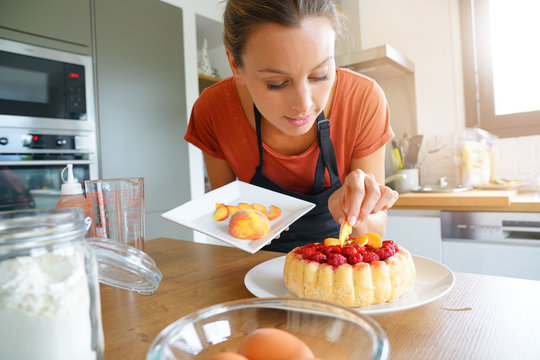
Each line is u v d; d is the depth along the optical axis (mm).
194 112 1244
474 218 1805
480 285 636
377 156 1144
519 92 2227
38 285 345
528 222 1680
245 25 676
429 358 418
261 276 712
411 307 511
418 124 2492
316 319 361
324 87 738
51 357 340
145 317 570
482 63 2287
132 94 2367
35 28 1932
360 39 2666
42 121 1958
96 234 775
